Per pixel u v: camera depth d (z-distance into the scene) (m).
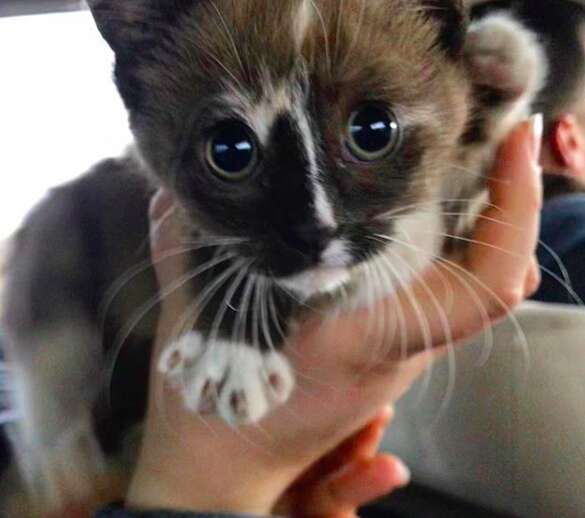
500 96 0.15
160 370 0.16
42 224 0.22
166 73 0.15
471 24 0.16
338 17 0.14
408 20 0.15
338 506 0.17
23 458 0.21
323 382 0.15
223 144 0.14
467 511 0.19
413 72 0.14
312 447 0.16
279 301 0.15
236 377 0.15
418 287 0.15
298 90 0.14
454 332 0.15
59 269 0.22
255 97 0.14
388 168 0.14
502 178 0.15
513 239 0.15
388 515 0.20
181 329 0.16
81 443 0.21
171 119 0.15
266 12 0.14
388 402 0.16
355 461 0.17
